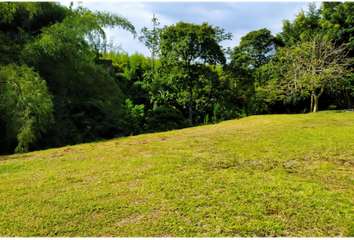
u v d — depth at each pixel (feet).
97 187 11.41
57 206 9.66
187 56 45.68
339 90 50.21
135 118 38.11
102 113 39.01
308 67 44.96
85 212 9.09
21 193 11.03
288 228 7.84
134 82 66.08
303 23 54.19
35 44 29.84
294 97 50.55
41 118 25.03
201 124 49.75
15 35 33.42
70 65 34.19
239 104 63.72
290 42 54.03
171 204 9.50
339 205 9.03
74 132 32.22
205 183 11.44
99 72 43.60
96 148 20.71
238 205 9.23
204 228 7.94
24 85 24.34
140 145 20.98
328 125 27.20
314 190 10.30
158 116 40.50
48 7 37.47
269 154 16.25
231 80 60.39
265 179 11.76
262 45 63.05
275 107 61.00
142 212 9.02
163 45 47.16
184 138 23.49
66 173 13.76
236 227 7.89
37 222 8.57
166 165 14.33
